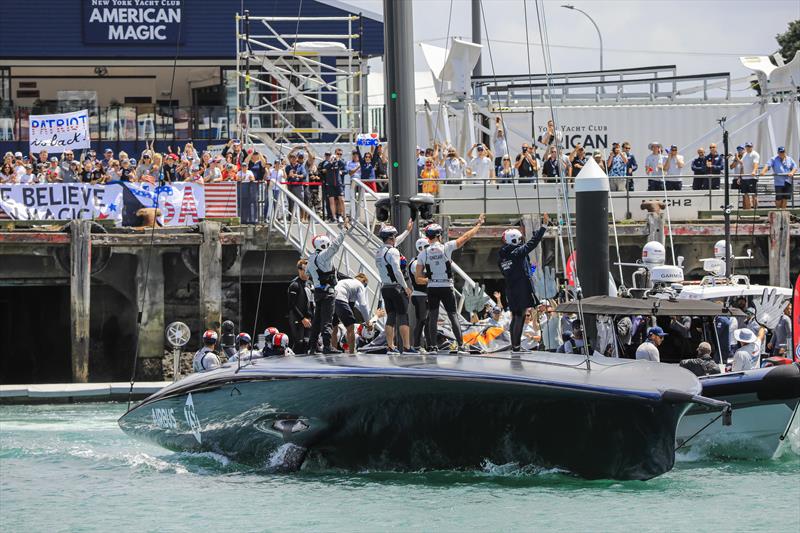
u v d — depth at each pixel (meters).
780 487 32.47
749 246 69.56
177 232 66.19
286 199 65.88
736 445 36.94
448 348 37.25
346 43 94.38
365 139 71.06
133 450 40.97
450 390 29.91
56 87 99.25
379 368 30.42
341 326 44.62
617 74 84.62
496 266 68.56
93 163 70.62
